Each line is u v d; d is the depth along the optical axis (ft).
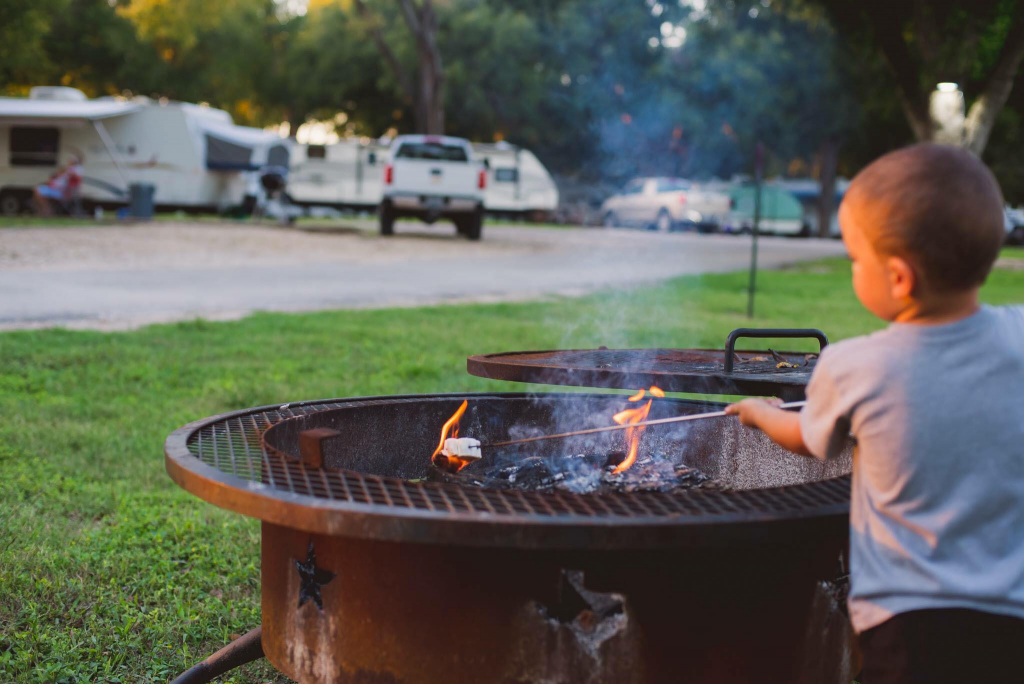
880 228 4.76
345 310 33.37
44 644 9.12
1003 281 56.59
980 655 4.59
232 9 121.19
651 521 4.74
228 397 19.31
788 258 69.87
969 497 4.63
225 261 48.75
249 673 9.18
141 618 9.74
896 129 108.27
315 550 5.64
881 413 4.74
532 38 121.39
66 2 80.53
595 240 78.28
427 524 4.73
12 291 34.27
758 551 5.28
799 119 110.63
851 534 5.02
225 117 80.94
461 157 67.72
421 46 97.76
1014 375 4.78
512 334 28.43
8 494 13.07
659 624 5.17
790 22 105.50
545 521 4.70
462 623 5.21
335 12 124.36
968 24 41.29
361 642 5.48
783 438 5.39
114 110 70.08
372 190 91.56
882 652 4.76
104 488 13.75
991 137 99.19
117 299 33.86
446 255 57.52
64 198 68.69
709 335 29.01
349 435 8.11
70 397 19.10
